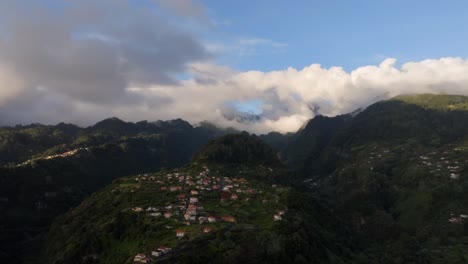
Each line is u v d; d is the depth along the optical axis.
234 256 194.00
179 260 190.25
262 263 195.12
